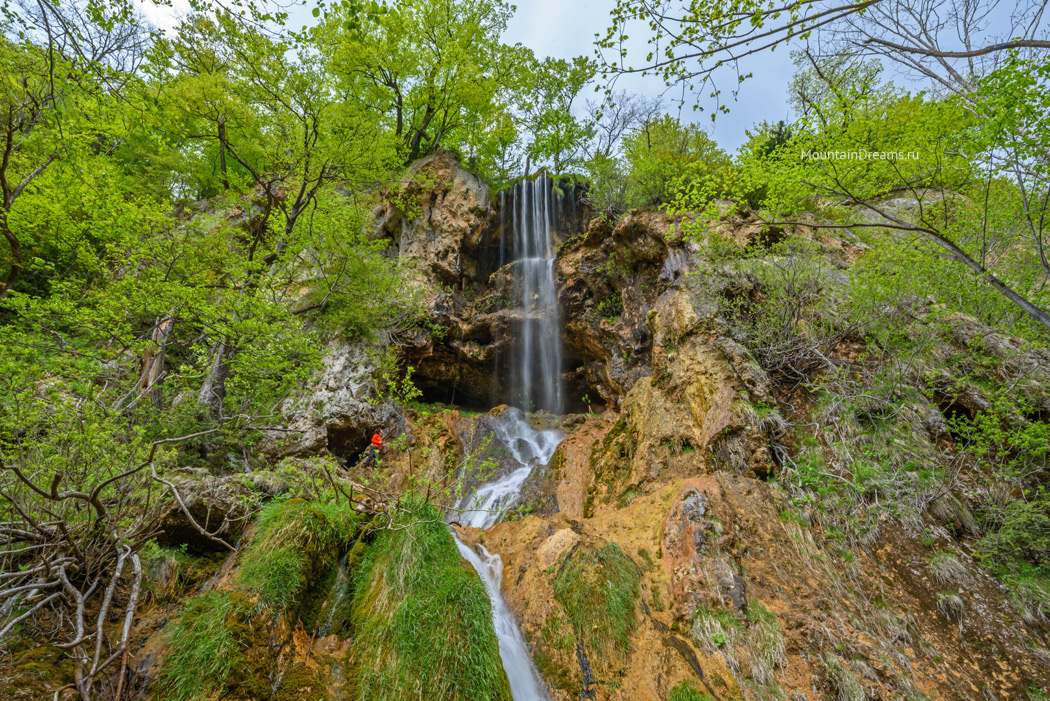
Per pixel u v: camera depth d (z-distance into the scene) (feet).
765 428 24.61
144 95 21.94
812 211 34.81
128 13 18.39
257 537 16.20
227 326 22.40
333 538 18.02
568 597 17.65
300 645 14.25
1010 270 24.70
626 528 22.12
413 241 54.44
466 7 59.21
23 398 13.74
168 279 26.05
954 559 17.89
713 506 19.88
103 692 11.19
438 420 44.88
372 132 37.17
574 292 47.93
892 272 26.86
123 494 14.01
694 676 14.61
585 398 49.93
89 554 13.39
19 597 11.90
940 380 24.47
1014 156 15.49
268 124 38.09
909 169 19.74
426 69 57.88
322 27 35.86
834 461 22.77
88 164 29.84
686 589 16.97
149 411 21.53
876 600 17.24
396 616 15.08
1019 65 13.35
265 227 37.76
